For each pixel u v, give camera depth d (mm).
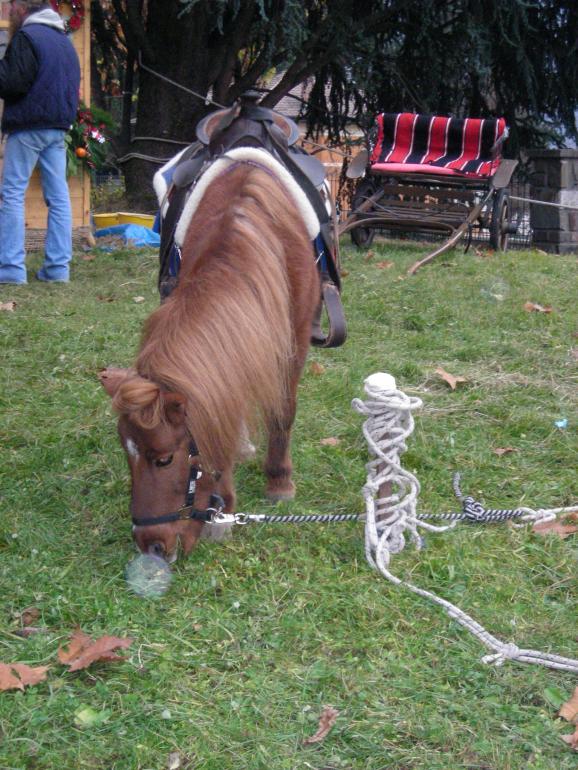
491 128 9398
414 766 2381
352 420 4707
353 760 2396
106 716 2508
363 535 3541
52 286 7336
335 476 4109
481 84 12883
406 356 5809
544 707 2619
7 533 3482
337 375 5285
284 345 2941
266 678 2688
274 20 10344
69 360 5477
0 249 7293
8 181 7129
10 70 6703
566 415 4883
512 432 4652
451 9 11805
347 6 10742
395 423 3334
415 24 11547
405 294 7238
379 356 5746
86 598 3041
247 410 2746
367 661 2773
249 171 3354
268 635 2898
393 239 11555
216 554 3340
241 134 3598
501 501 3947
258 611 3021
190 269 3031
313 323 3891
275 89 11586
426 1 10719
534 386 5285
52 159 7199
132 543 3461
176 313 2732
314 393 5043
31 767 2361
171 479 2674
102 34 12531
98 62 13273
